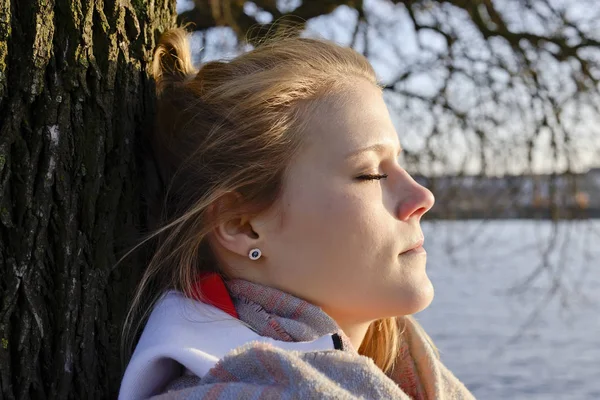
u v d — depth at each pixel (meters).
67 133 1.27
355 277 1.24
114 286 1.32
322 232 1.24
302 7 4.36
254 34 3.46
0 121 1.22
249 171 1.27
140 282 1.32
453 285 26.52
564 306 5.27
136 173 1.38
